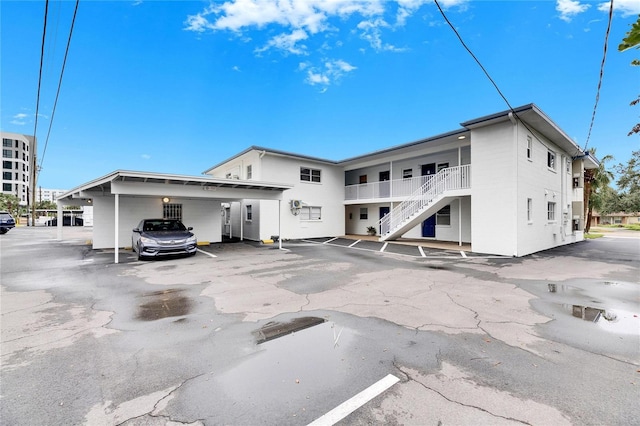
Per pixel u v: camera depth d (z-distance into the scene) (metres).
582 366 2.96
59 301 5.30
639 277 7.28
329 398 2.43
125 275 7.54
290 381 2.70
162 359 3.13
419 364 3.00
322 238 18.19
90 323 4.20
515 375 2.79
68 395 2.47
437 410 2.27
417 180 16.27
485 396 2.45
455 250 12.36
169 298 5.48
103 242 12.98
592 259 10.17
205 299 5.42
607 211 39.28
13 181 69.50
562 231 15.11
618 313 4.59
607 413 2.23
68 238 18.48
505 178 10.93
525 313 4.58
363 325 4.10
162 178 9.44
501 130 11.09
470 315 4.49
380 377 2.76
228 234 20.25
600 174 24.45
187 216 14.78
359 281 6.83
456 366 2.96
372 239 17.31
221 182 10.62
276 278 7.16
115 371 2.88
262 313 4.64
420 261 9.73
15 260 9.90
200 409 2.29
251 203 17.00
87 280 6.98
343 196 20.27
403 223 14.57
